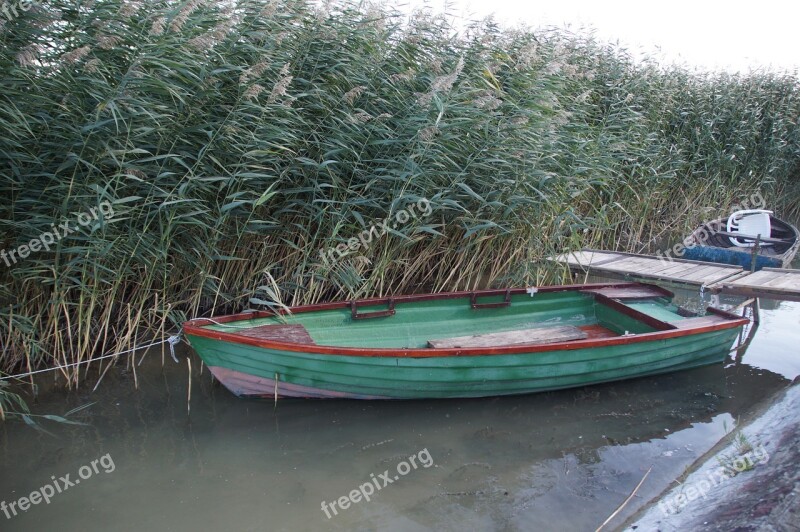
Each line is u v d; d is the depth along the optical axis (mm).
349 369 4172
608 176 7871
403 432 4086
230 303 5762
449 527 3107
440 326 5418
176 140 4859
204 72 4590
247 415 4254
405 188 5613
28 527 3057
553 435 4082
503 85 6645
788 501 2613
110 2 4402
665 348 4816
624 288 6141
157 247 4762
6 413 4129
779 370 5312
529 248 6812
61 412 4230
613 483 3518
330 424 4168
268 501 3311
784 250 9102
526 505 3295
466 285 6941
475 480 3529
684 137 10430
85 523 3100
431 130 5199
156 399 4441
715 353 5180
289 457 3758
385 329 5188
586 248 8383
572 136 7195
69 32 4293
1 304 4574
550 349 4387
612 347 4559
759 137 11852
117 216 4586
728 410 4504
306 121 5383
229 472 3582
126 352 5074
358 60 5613
